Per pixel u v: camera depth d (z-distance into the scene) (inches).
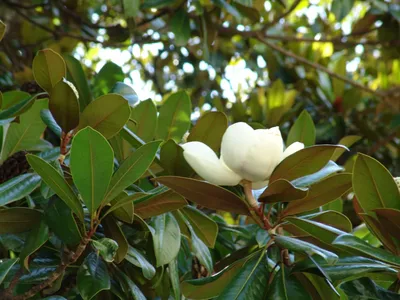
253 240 57.6
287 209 41.1
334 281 40.3
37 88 61.7
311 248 36.7
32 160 37.1
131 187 44.7
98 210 38.5
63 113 42.3
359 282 42.2
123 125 43.0
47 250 47.7
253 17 91.0
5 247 46.6
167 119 52.7
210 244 48.5
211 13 95.8
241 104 97.1
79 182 37.2
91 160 36.9
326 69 106.2
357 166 39.9
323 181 40.6
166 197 42.4
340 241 39.0
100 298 47.6
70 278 48.4
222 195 39.0
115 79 61.6
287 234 57.8
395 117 102.2
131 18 93.5
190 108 52.9
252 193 39.4
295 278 39.4
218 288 43.8
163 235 43.1
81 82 54.6
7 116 42.7
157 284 44.6
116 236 42.6
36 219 43.6
